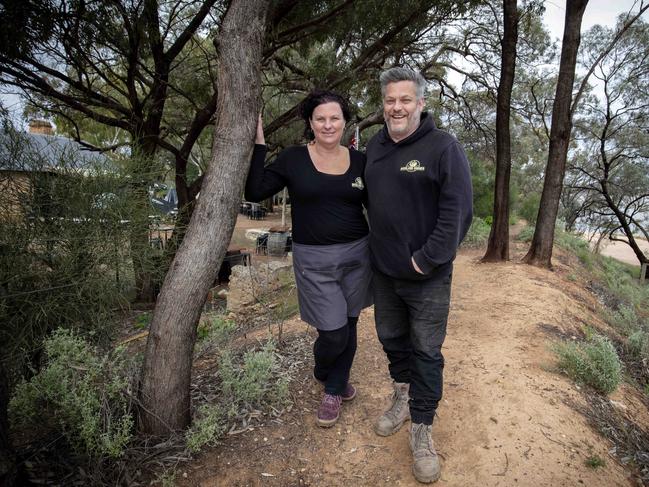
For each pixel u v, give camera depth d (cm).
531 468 218
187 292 224
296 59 987
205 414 254
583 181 2128
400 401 253
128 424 223
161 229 541
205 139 1331
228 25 217
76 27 589
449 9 787
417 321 218
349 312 253
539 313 496
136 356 293
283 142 1286
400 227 208
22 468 207
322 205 229
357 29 774
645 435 279
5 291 274
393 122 202
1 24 512
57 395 220
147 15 644
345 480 218
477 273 769
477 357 354
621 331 589
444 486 210
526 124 2047
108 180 376
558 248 1212
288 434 249
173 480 211
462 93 1448
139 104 823
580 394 304
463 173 194
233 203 227
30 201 313
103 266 349
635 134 1733
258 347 363
